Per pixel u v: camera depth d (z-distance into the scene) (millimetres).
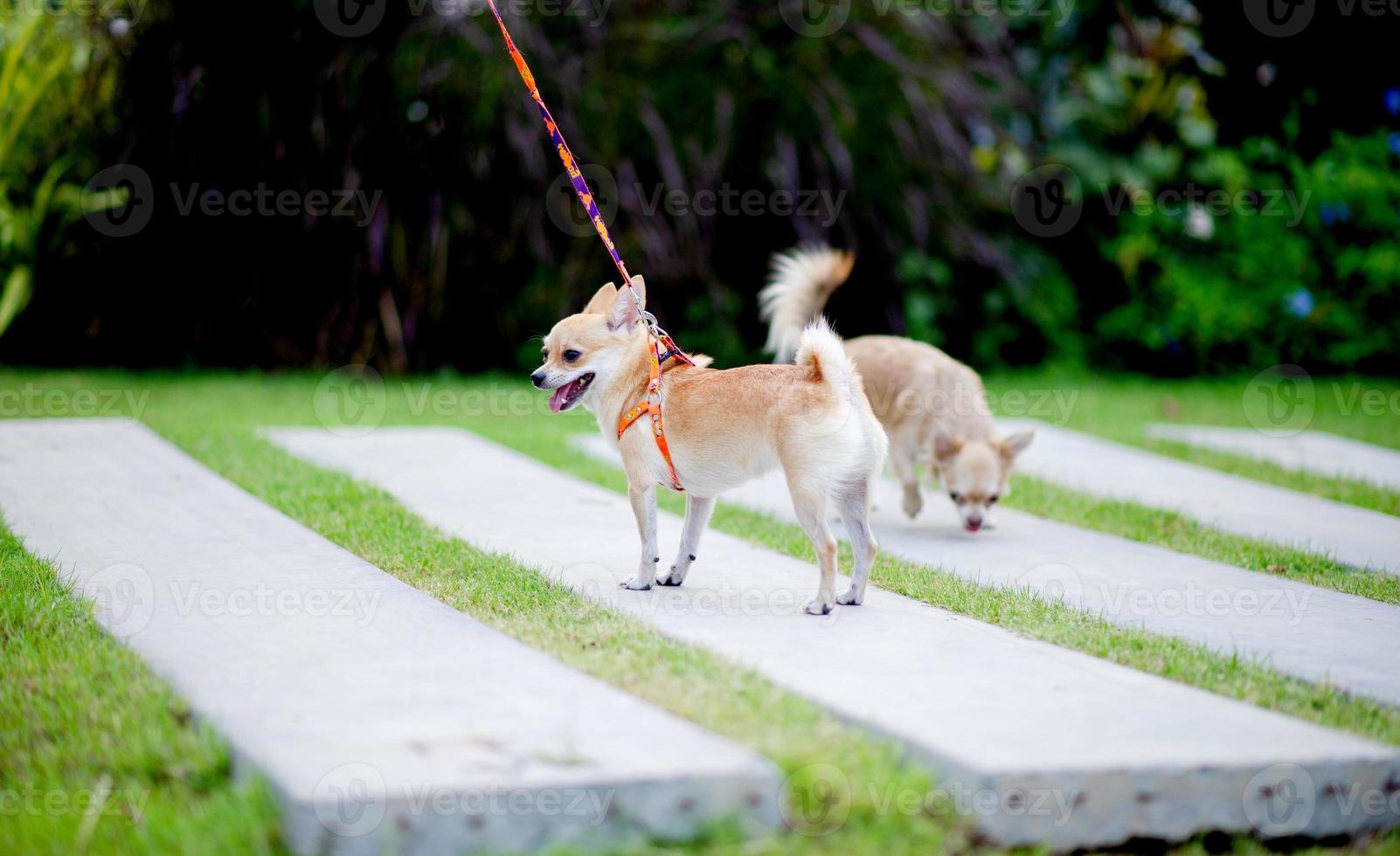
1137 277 15156
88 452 8383
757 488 8398
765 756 3645
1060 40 14148
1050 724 3961
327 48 12500
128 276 12703
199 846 3277
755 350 14031
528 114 12609
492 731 3766
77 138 12672
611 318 5867
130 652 4566
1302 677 4652
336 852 3186
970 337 14945
